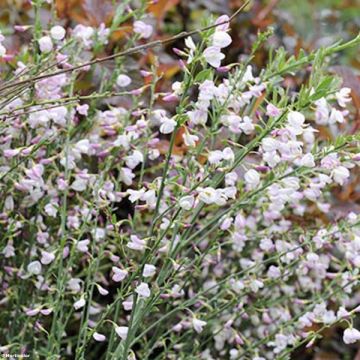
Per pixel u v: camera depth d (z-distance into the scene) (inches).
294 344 40.8
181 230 41.3
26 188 38.7
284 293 44.4
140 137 42.1
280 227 41.5
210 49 36.1
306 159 36.4
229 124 37.4
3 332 41.6
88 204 39.5
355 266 41.6
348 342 38.8
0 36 38.8
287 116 36.1
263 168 37.5
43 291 41.6
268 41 50.0
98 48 42.6
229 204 42.7
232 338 42.2
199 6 51.9
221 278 43.3
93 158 42.5
